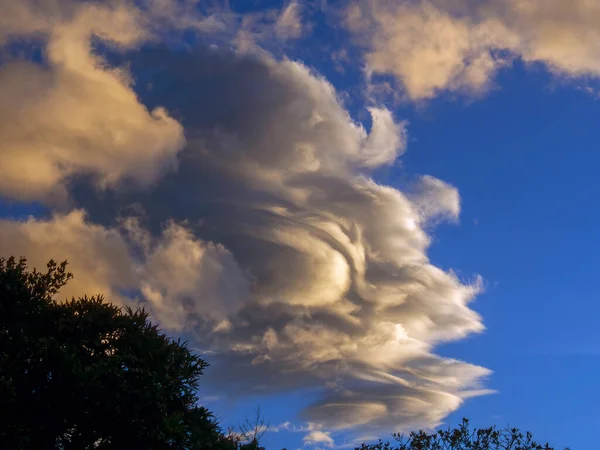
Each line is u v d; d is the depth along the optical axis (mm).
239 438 24172
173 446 22094
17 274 22781
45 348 21109
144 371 22016
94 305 23672
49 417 21141
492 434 27688
